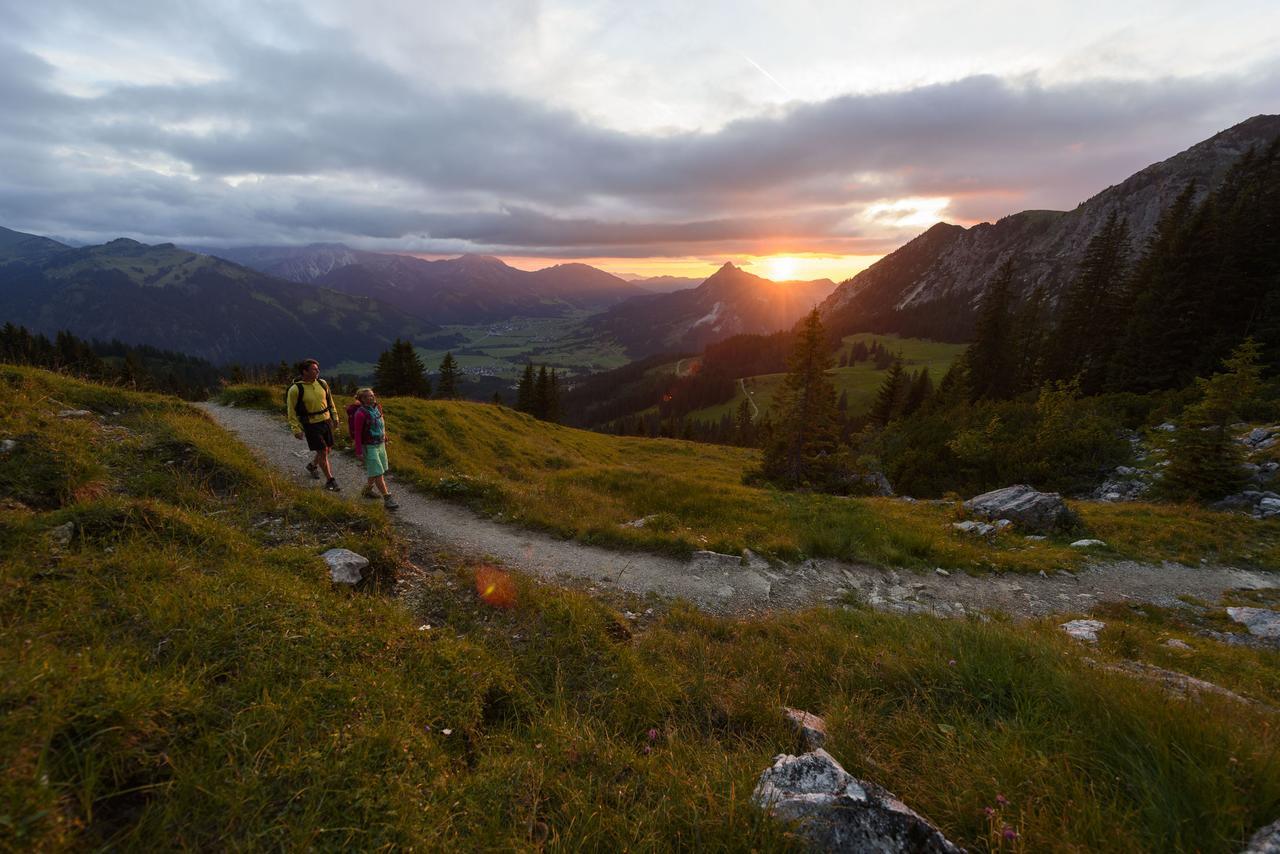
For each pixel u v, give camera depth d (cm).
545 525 1147
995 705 465
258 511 821
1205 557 1473
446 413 2423
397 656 464
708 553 1096
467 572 783
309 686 364
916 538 1355
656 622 777
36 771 249
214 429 1279
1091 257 5631
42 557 479
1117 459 2627
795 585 1034
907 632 701
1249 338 1981
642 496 1647
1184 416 2158
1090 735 374
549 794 332
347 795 286
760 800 313
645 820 308
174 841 255
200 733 310
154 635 390
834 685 546
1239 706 456
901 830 288
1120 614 1093
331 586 606
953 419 3931
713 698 502
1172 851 280
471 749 390
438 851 273
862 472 3023
